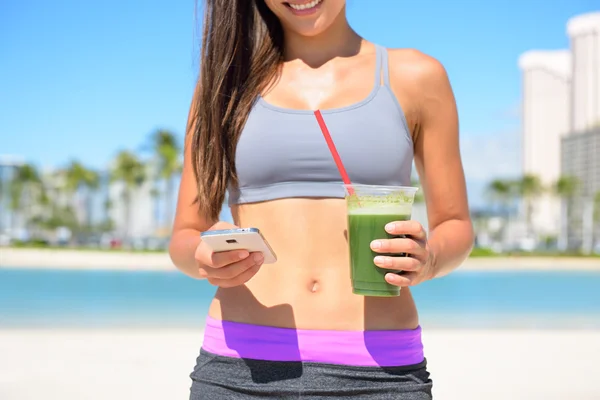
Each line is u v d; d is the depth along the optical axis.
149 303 14.36
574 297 18.00
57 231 76.50
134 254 44.31
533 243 80.38
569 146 108.25
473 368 6.16
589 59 105.81
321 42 1.82
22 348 7.10
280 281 1.65
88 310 12.61
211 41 1.82
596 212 88.50
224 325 1.66
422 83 1.75
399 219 1.45
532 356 6.82
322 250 1.65
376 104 1.70
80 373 5.76
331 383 1.54
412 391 1.56
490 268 40.84
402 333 1.60
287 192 1.68
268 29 1.84
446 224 1.79
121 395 4.96
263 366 1.58
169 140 55.72
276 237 1.69
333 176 1.66
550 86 118.69
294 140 1.68
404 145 1.70
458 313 12.94
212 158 1.75
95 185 70.50
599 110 105.62
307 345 1.57
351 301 1.61
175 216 1.96
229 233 1.40
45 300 15.25
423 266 1.46
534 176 82.25
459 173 1.81
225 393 1.59
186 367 6.05
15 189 76.19
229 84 1.80
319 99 1.73
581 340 7.99
